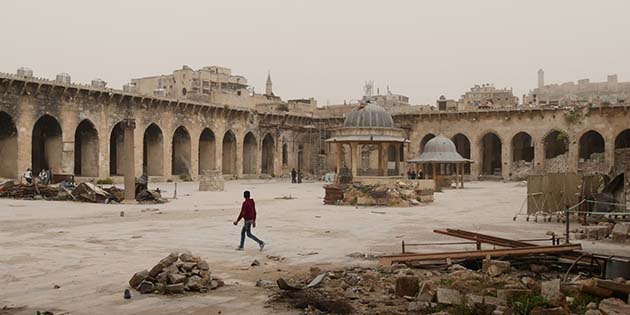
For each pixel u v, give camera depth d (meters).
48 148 55.44
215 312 10.10
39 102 51.84
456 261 13.77
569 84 96.25
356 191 34.03
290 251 16.73
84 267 14.09
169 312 10.10
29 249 16.83
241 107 73.12
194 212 28.47
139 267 14.11
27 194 37.34
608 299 10.27
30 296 11.25
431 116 77.62
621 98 81.81
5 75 48.38
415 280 11.05
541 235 20.17
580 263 13.32
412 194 35.00
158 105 62.91
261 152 77.12
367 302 10.63
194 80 89.12
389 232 21.11
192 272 11.98
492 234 20.50
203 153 72.00
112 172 66.38
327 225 23.36
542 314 8.95
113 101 58.50
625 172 24.67
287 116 80.56
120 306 10.48
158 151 64.25
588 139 77.06
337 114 85.88
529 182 25.25
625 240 17.69
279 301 10.80
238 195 42.19
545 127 70.81
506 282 11.20
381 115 46.09
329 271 13.30
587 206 24.86
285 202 35.91
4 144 51.25
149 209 30.00
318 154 82.88
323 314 9.95
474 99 94.81
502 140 73.50
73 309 10.29
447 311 9.63
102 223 23.53
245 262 14.95
